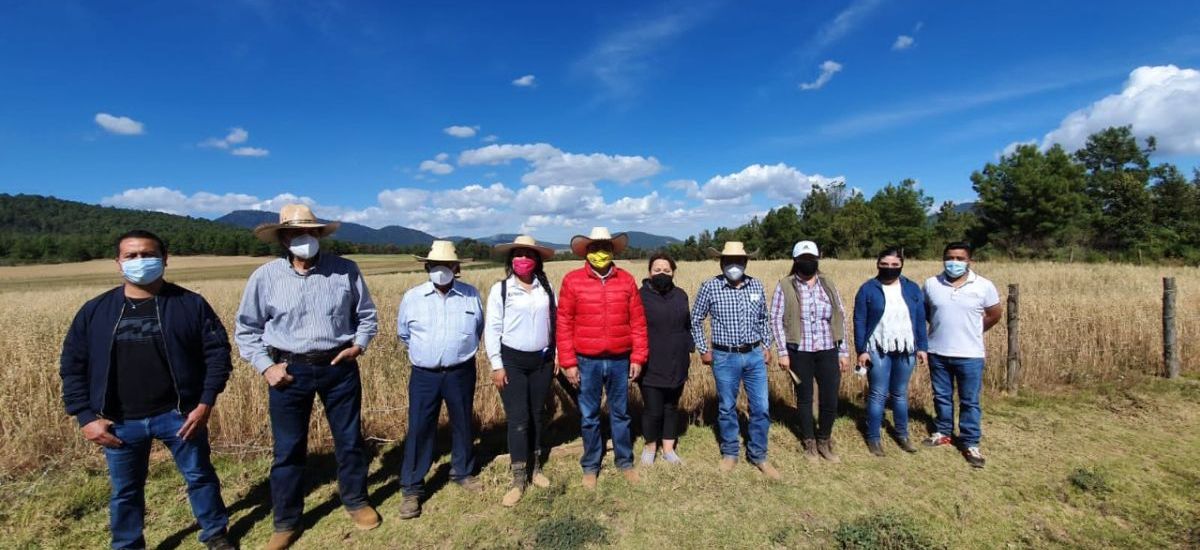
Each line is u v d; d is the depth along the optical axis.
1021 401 5.95
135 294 3.03
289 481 3.37
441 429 5.32
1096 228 39.19
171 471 4.31
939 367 4.83
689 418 5.66
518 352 3.99
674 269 4.41
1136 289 12.02
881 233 52.72
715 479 4.30
